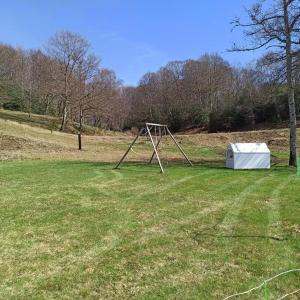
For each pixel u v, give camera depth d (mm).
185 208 9133
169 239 6840
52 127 48844
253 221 7930
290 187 11961
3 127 30922
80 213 8609
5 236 6949
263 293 4809
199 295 4781
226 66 73250
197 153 27203
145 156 24031
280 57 18000
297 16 17297
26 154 22641
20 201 9781
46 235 7031
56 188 11633
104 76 65438
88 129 57125
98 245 6520
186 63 77188
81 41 56938
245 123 58688
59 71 53031
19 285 5055
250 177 14273
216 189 11648
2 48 66125
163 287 4996
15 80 68125
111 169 16375
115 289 4953
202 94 72562
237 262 5789
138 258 5961
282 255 6023
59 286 5031
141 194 10828
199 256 6031
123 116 74250
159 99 76750
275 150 27594
